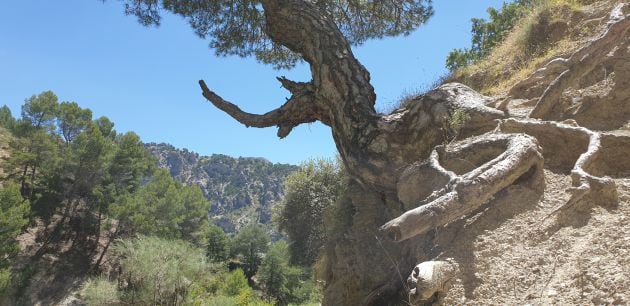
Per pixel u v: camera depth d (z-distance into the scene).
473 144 4.82
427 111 6.06
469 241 3.66
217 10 11.52
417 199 4.71
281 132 8.81
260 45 12.50
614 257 2.98
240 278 33.75
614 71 5.55
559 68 6.12
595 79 5.77
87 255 42.22
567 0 8.63
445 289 3.21
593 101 5.30
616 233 3.22
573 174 3.88
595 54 5.38
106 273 39.62
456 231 3.86
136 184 52.66
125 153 48.69
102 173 46.50
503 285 3.16
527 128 4.90
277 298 49.56
